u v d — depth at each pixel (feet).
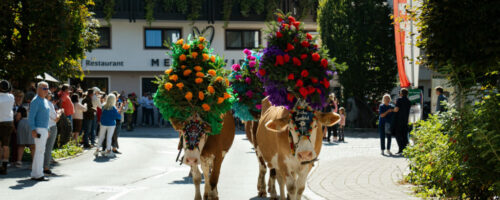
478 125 22.12
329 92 24.59
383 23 101.96
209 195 27.45
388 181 35.32
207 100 26.45
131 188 34.35
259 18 118.32
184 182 37.35
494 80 26.58
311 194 30.60
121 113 60.54
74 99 62.39
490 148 21.30
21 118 44.09
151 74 118.32
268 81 24.30
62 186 34.81
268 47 24.79
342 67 25.16
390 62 102.01
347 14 102.01
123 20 113.29
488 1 23.93
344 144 69.46
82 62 112.98
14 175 39.96
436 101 47.42
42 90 37.58
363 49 101.55
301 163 22.94
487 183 22.34
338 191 31.40
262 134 26.94
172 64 27.89
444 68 24.63
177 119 26.58
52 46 52.37
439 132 28.99
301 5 117.50
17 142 44.11
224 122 28.84
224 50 119.44
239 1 116.88
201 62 27.63
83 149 62.23
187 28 117.80
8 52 53.16
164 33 117.60
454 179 24.68
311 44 25.09
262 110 29.07
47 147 40.45
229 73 29.53
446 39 25.40
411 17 28.32
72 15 55.21
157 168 45.50
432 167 29.12
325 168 42.55
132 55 115.96
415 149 34.63
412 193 30.25
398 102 55.62
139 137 82.17
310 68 24.16
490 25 24.06
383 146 56.80
